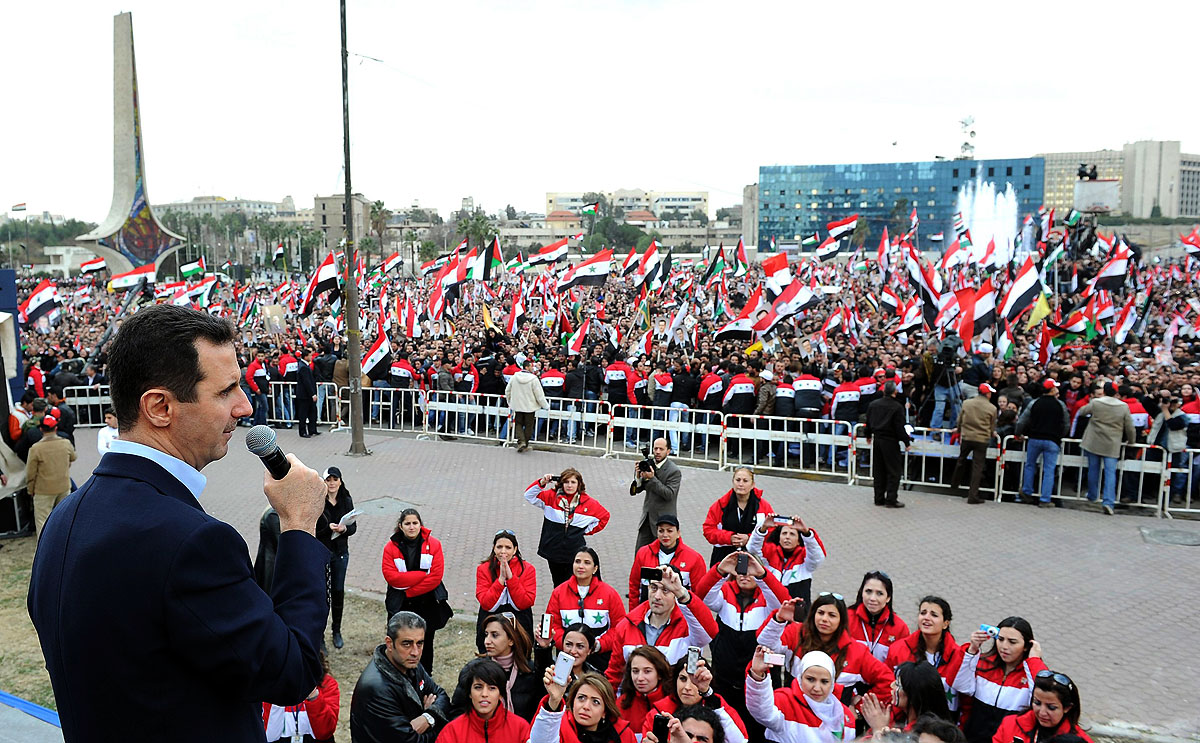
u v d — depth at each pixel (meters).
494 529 13.71
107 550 1.75
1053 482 14.52
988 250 29.94
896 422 14.42
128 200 68.12
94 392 23.33
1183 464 14.47
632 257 32.25
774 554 8.44
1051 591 10.77
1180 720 7.77
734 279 45.34
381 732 5.62
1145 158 188.75
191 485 1.97
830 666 5.72
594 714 5.38
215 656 1.75
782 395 17.56
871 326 31.78
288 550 2.07
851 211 137.12
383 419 23.09
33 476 12.81
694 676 5.65
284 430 22.48
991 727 6.12
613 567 11.84
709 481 16.55
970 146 129.00
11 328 13.87
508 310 39.06
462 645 9.57
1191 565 11.64
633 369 20.09
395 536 8.43
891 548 12.46
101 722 1.74
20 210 70.81
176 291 31.92
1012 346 20.41
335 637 9.43
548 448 19.70
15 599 10.80
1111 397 14.17
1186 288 41.25
